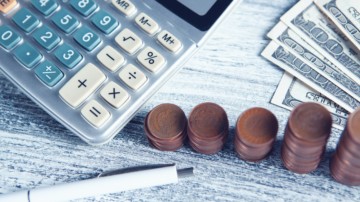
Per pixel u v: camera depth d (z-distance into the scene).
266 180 0.45
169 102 0.49
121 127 0.45
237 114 0.48
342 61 0.50
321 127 0.39
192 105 0.48
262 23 0.52
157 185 0.45
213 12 0.48
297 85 0.49
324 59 0.50
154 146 0.47
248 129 0.42
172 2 0.48
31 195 0.44
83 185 0.44
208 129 0.43
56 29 0.48
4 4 0.48
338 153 0.41
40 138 0.47
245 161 0.46
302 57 0.50
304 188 0.44
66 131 0.48
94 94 0.45
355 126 0.38
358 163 0.39
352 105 0.47
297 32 0.51
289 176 0.45
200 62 0.50
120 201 0.45
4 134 0.48
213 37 0.51
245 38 0.51
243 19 0.52
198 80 0.50
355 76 0.49
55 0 0.48
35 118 0.48
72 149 0.47
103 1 0.49
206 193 0.45
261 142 0.42
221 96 0.49
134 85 0.45
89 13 0.48
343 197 0.44
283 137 0.44
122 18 0.48
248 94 0.49
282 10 0.53
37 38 0.47
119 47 0.47
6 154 0.47
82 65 0.46
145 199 0.45
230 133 0.47
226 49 0.51
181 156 0.46
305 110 0.40
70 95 0.45
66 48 0.46
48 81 0.45
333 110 0.47
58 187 0.44
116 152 0.47
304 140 0.39
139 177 0.44
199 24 0.48
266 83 0.49
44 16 0.48
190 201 0.44
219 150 0.46
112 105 0.44
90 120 0.44
